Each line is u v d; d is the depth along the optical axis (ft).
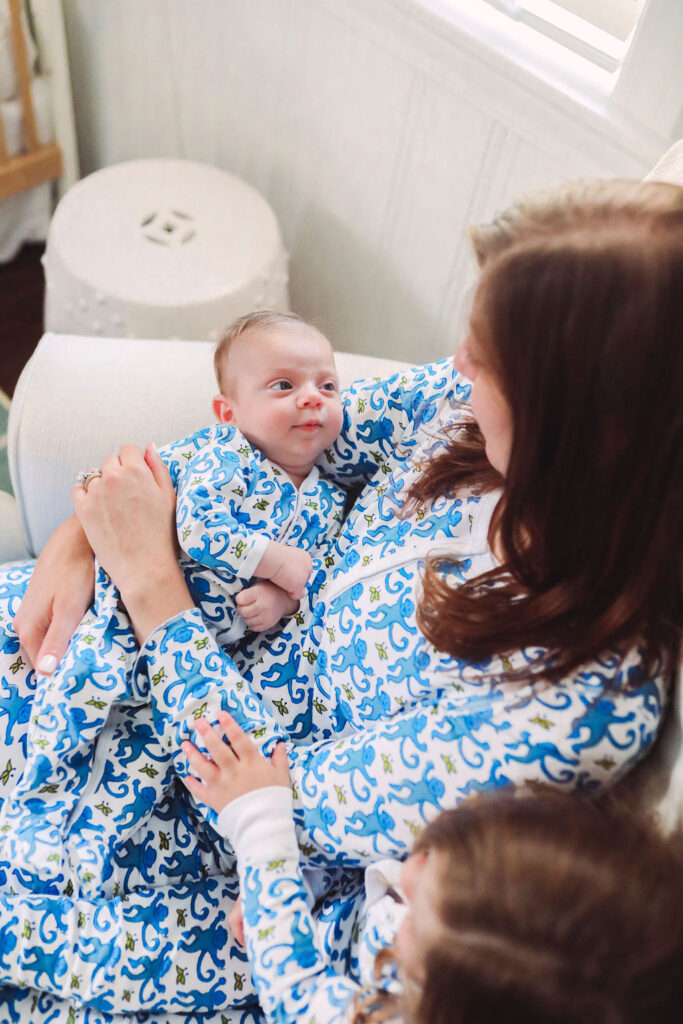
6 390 6.19
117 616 2.87
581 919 1.68
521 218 1.94
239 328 3.42
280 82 5.21
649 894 1.72
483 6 4.19
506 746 2.15
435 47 4.28
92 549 3.11
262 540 2.97
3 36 5.63
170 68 5.78
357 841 2.42
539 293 1.82
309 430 3.27
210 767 2.52
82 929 2.53
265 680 3.01
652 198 1.84
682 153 2.65
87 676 2.73
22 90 5.87
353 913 2.60
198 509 2.95
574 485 1.98
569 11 4.11
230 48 5.32
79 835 2.68
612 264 1.75
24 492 3.64
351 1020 2.03
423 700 2.52
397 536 2.79
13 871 2.61
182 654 2.73
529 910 1.70
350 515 3.22
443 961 1.72
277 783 2.51
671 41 3.55
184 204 5.28
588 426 1.89
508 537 2.17
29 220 6.83
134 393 3.66
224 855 2.81
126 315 4.80
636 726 2.10
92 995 2.47
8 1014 2.52
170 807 2.87
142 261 4.91
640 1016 1.62
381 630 2.64
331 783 2.47
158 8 5.47
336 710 2.85
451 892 1.79
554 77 4.00
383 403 3.34
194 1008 2.54
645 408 1.83
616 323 1.76
